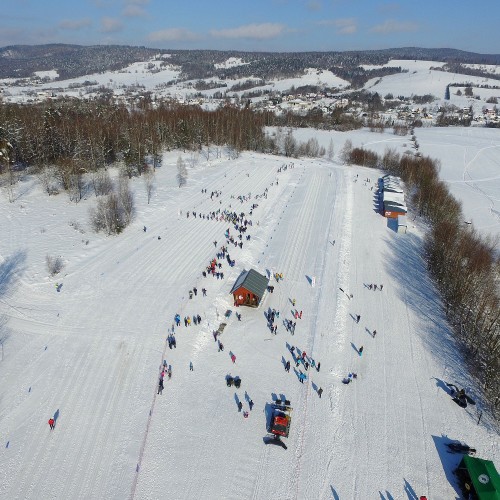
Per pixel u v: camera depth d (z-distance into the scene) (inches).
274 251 3107.8
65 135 4402.1
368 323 2332.7
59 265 2598.4
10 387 1722.4
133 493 1365.7
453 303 2488.9
